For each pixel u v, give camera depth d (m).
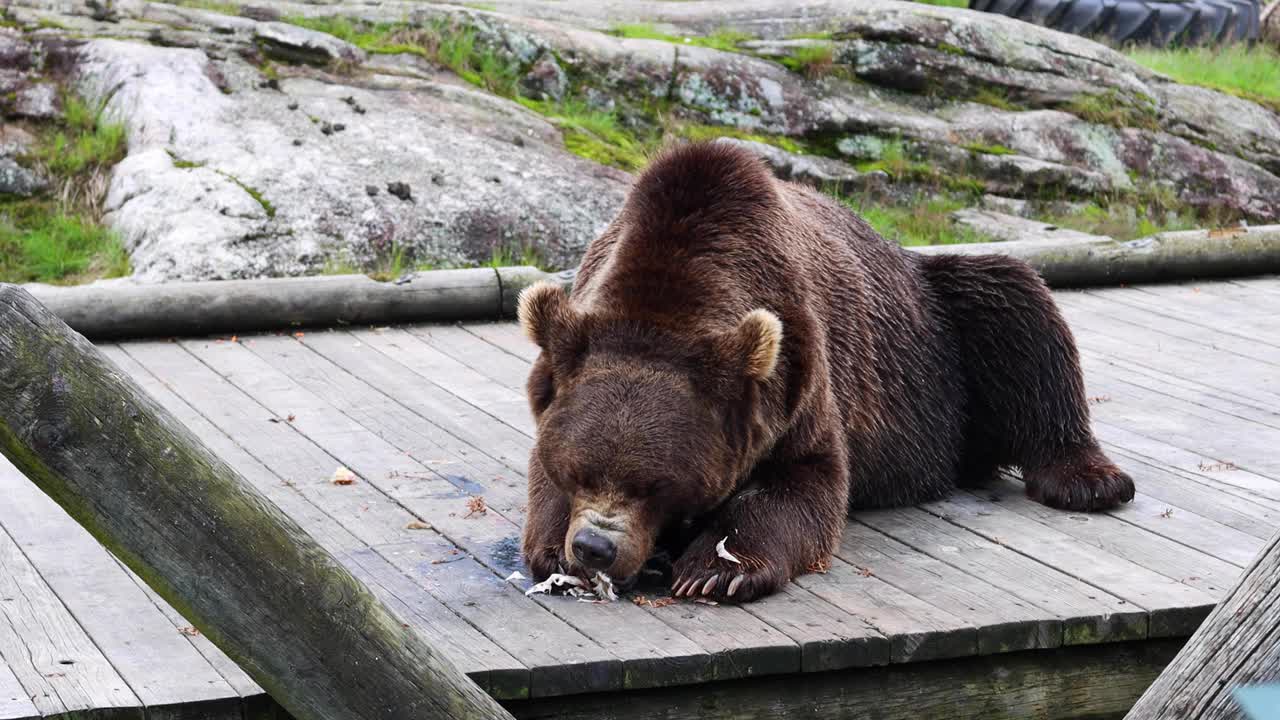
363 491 7.82
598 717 5.78
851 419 7.39
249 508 4.63
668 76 16.86
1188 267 13.80
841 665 5.95
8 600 6.22
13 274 12.86
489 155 14.55
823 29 17.92
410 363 10.49
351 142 14.29
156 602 6.25
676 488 6.05
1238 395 10.09
